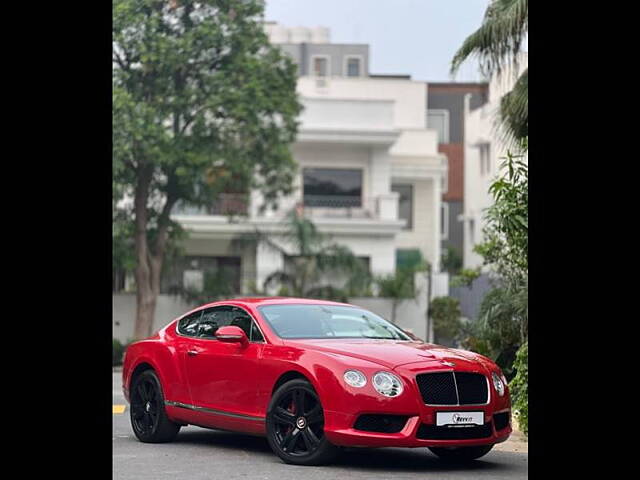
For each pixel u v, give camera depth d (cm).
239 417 1017
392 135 3972
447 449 1009
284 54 3325
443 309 3212
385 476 888
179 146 3133
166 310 3381
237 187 3388
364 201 4028
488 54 1542
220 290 3378
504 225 1238
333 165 4034
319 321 1047
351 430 903
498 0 1531
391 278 3409
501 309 1534
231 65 3155
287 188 3406
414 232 4538
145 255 3244
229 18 3127
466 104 4647
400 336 1062
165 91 3106
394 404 898
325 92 4769
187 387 1084
